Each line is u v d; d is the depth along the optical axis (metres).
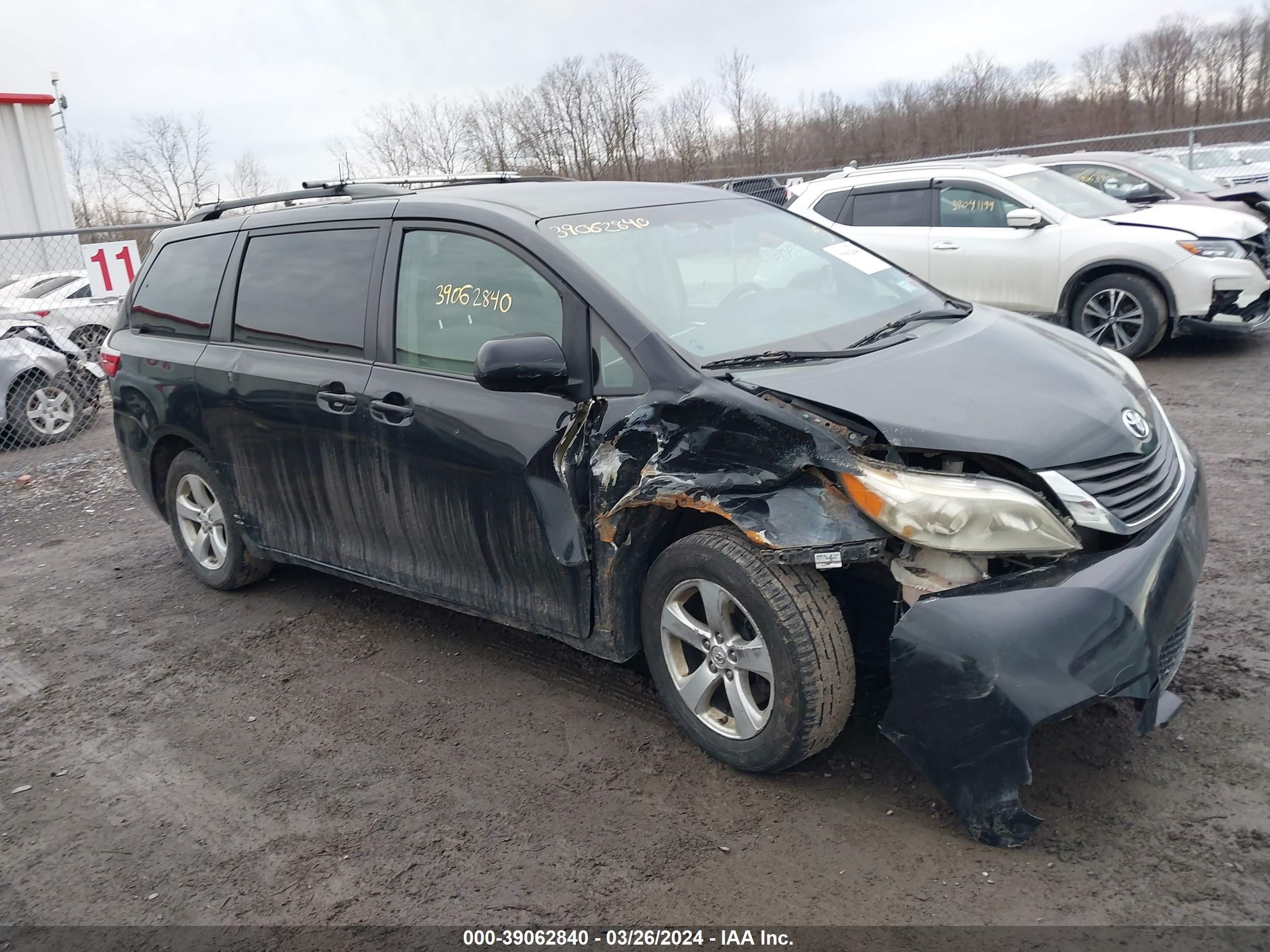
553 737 3.72
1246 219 8.90
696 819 3.15
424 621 4.93
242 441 4.83
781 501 3.01
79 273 13.09
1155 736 3.31
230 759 3.83
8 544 7.02
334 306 4.41
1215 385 8.04
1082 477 2.91
